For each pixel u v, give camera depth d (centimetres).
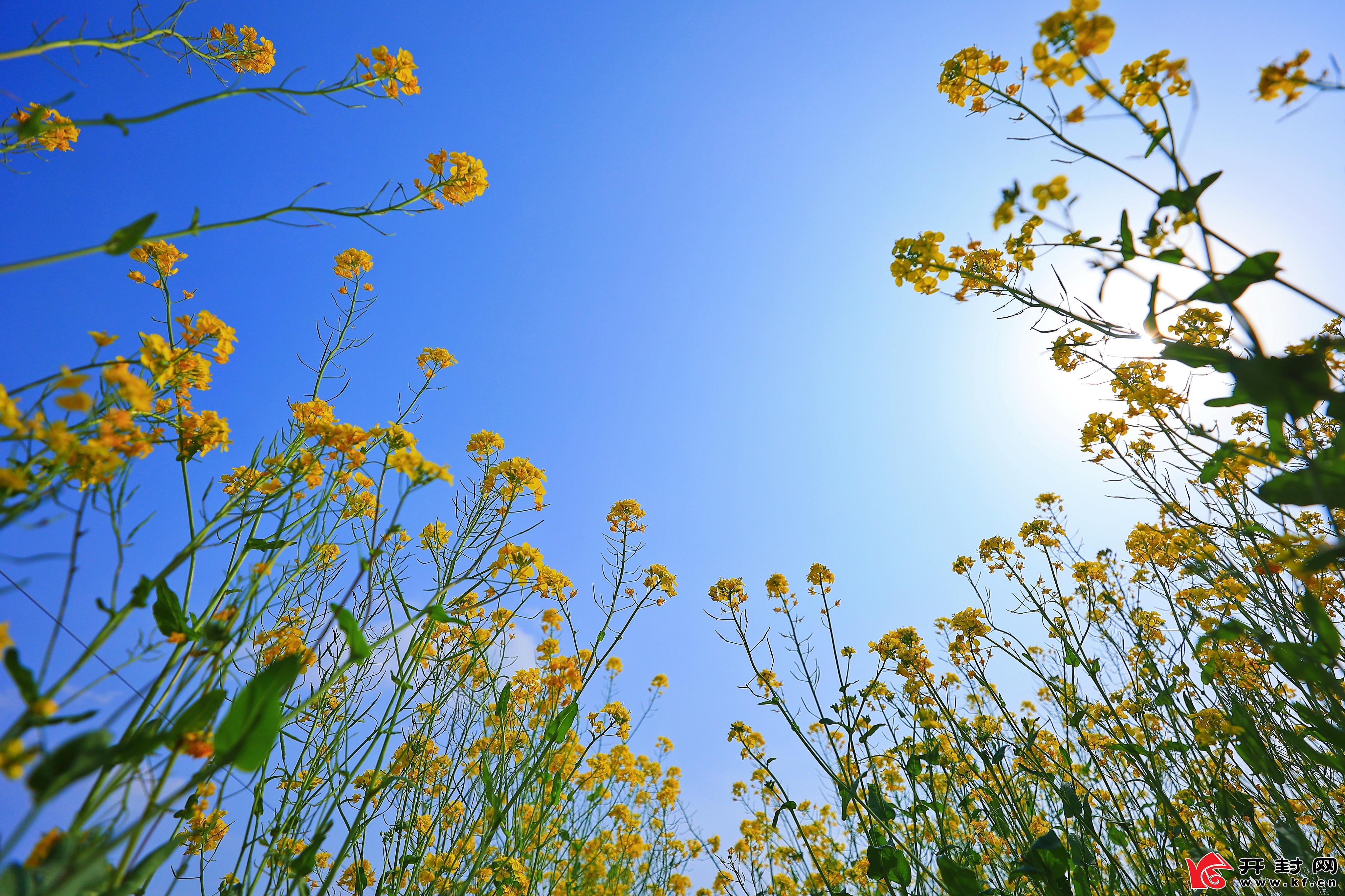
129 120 41
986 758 78
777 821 95
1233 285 37
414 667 54
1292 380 35
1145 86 42
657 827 131
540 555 61
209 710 33
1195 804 74
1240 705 57
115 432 35
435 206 54
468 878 56
